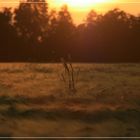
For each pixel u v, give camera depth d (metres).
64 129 10.50
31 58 66.25
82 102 14.82
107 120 11.77
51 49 68.06
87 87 19.33
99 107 13.53
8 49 66.69
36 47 67.94
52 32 70.25
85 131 10.36
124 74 29.58
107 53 66.38
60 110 12.80
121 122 11.56
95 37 67.44
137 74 30.05
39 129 10.45
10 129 10.38
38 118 11.84
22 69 34.28
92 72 30.25
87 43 67.44
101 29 67.50
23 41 68.00
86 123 11.34
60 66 37.81
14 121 11.35
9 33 67.88
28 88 19.33
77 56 66.94
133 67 39.00
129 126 11.12
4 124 10.96
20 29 70.00
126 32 66.88
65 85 19.94
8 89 18.92
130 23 67.62
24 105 14.03
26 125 10.93
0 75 27.62
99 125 11.12
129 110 13.04
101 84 21.30
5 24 68.69
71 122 11.40
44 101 14.98
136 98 16.02
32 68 34.91
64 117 12.04
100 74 28.59
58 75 26.30
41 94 16.67
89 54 67.00
